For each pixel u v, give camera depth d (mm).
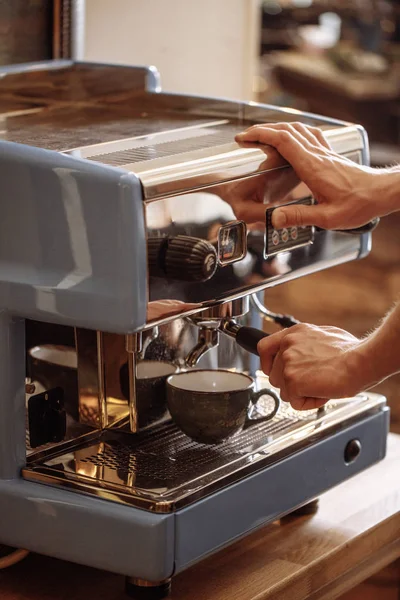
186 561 1057
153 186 976
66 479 1094
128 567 1044
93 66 1489
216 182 1059
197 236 1041
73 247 997
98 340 1188
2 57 1527
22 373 1105
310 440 1232
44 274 1024
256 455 1165
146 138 1221
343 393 1119
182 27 2104
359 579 1293
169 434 1242
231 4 2184
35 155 1005
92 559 1066
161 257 1000
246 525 1138
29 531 1102
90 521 1058
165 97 1458
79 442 1203
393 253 5336
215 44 2178
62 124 1352
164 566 1032
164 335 1250
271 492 1168
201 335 1220
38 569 1186
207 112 1429
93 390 1211
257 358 1442
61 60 1557
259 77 6520
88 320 1002
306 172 1149
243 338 1209
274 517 1182
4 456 1107
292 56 6754
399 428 3314
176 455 1169
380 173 1174
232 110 1403
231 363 1396
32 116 1429
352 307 4473
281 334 1189
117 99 1493
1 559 1165
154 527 1022
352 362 1107
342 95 6527
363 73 6594
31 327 1215
